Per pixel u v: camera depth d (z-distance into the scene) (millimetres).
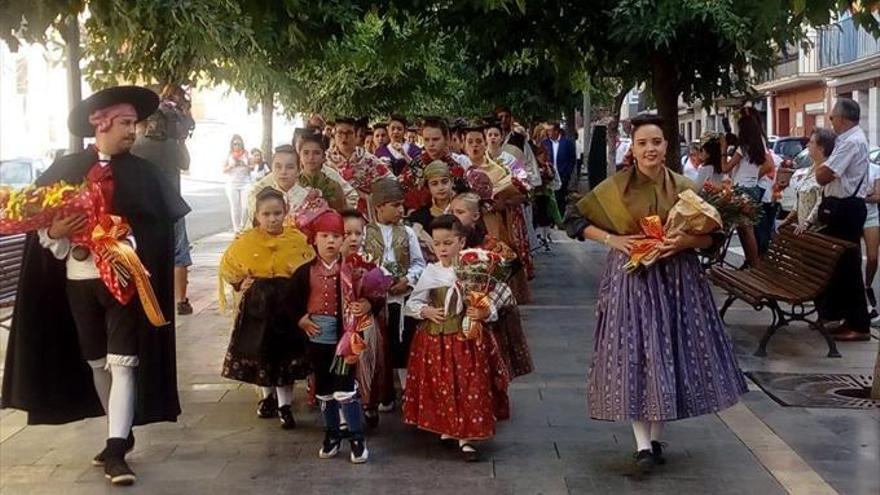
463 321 5770
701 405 5383
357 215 5988
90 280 5520
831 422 6434
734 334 9078
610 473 5555
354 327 5695
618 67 11625
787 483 5355
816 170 8891
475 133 9406
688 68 11141
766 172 12109
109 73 9852
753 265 10625
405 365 6605
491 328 6090
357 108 19000
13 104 38906
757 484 5352
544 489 5324
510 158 10008
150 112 5777
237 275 6207
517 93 18484
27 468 5746
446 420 5797
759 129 11992
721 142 12156
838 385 7316
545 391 7270
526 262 10789
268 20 8297
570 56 11406
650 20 9977
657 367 5309
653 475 5512
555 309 10664
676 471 5566
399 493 5293
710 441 6078
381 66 15148
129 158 5688
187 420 6641
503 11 10695
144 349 5547
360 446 5785
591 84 13141
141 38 9047
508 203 9453
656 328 5355
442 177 6953
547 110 19312
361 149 9148
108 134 5555
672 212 5266
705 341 5430
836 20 10930
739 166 12070
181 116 9438
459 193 6809
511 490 5316
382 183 6520
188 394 7289
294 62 12516
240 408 6922
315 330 5777
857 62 34438
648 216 5379
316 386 5812
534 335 9266
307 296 5824
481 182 8398
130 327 5512
